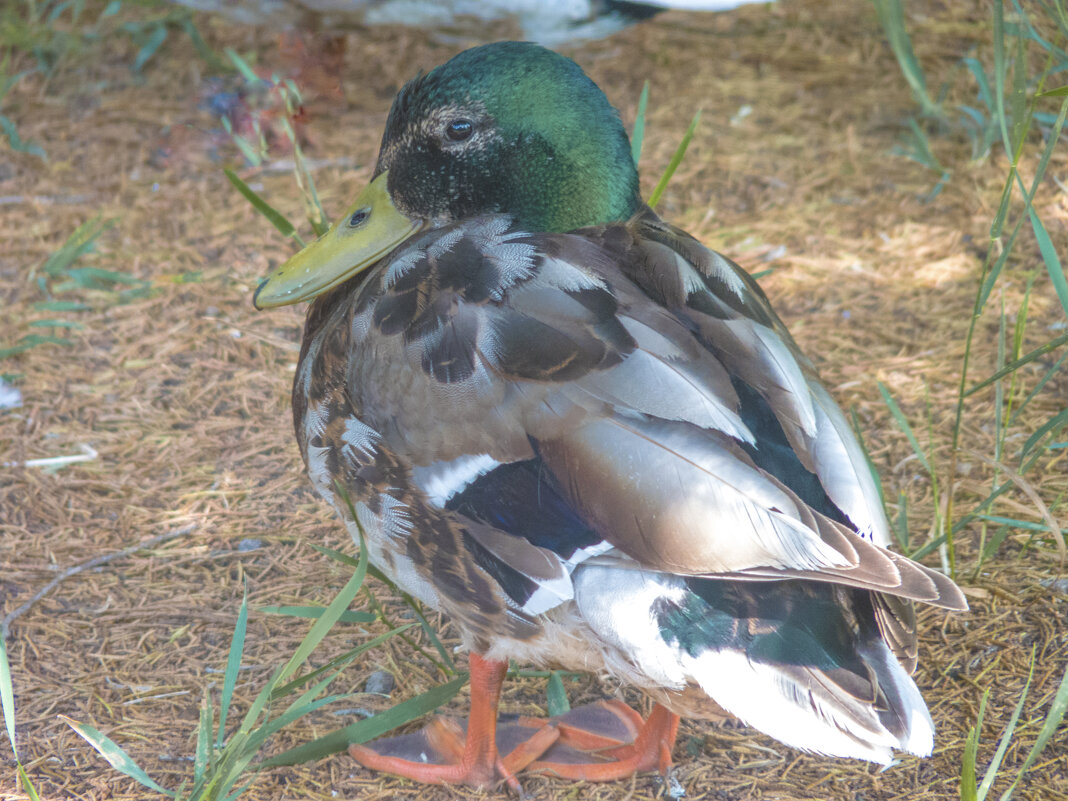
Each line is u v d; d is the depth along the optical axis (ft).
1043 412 20.63
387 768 14.40
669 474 11.30
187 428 21.31
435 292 13.00
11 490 19.48
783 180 28.68
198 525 18.95
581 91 14.78
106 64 33.24
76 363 22.81
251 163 29.27
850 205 27.71
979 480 19.21
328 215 27.14
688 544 11.19
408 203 15.37
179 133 30.14
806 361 13.91
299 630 16.80
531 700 15.85
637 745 14.56
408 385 12.82
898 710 11.35
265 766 13.89
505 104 14.62
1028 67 29.35
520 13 28.81
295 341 23.63
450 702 15.85
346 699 15.58
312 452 14.16
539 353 12.15
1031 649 15.81
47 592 17.37
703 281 13.21
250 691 15.65
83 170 28.96
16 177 28.58
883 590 10.69
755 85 32.71
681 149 17.97
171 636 16.63
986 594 16.83
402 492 12.95
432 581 13.07
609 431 11.67
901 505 17.39
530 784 14.37
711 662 11.44
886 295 24.50
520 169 14.83
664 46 34.81
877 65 33.42
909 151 29.12
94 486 19.72
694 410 11.51
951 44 33.88
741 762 14.56
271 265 25.86
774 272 25.38
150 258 25.98
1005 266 25.07
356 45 34.65
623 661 12.18
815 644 11.43
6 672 12.51
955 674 15.56
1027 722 14.67
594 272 12.80
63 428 21.03
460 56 14.85
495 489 12.39
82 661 16.12
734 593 11.60
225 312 24.40
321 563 18.17
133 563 18.10
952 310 23.88
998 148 29.25
